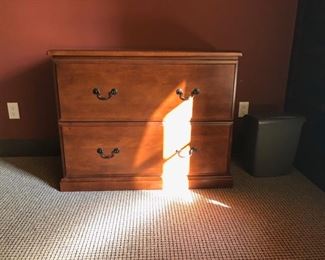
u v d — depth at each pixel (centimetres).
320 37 183
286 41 214
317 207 167
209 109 173
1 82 211
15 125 221
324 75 180
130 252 133
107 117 170
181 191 181
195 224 151
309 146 197
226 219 156
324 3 178
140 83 165
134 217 156
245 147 206
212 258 130
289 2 206
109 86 165
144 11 202
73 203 168
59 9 199
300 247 138
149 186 181
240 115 226
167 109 171
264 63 218
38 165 211
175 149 177
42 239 140
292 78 215
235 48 213
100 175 179
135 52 159
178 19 205
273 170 199
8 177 194
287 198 176
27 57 207
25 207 163
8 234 143
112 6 200
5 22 199
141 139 174
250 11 206
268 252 134
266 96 225
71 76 162
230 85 170
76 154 175
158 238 142
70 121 169
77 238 141
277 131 188
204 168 183
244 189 184
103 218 155
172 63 163
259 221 155
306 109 199
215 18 206
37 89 214
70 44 206
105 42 206
